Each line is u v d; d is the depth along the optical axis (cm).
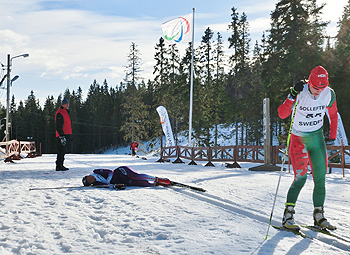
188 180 767
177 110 4659
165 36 2052
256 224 347
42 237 304
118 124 8825
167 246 276
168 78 4838
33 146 2541
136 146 3000
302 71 2764
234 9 3981
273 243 281
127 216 384
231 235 305
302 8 2681
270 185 675
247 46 4056
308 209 424
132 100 5209
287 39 2773
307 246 273
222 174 945
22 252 263
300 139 338
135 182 631
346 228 332
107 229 328
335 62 2814
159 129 4909
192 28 2023
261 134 3997
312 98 328
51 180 741
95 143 8650
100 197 502
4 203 460
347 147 938
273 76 3111
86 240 295
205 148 1537
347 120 2880
